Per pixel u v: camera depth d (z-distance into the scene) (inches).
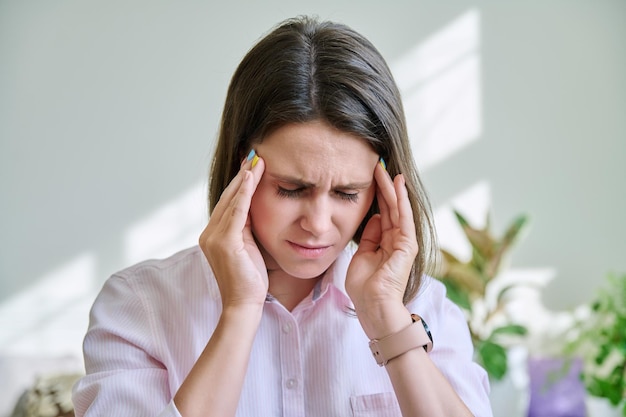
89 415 41.7
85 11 135.9
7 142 137.2
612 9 131.6
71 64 136.3
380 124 40.0
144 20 135.7
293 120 37.9
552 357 127.6
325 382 45.2
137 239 137.7
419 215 44.8
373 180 43.1
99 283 138.4
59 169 137.4
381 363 42.6
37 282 138.6
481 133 134.3
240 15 135.6
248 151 41.1
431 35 134.3
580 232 133.1
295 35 39.9
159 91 136.3
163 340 44.5
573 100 132.6
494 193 134.3
